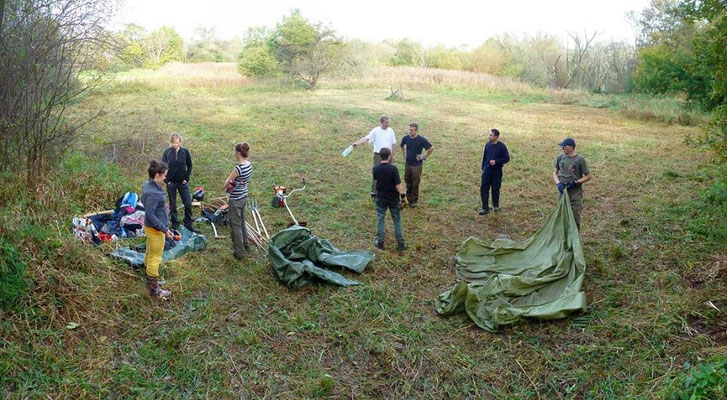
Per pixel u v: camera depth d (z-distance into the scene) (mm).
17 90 6777
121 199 7695
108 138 11984
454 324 5828
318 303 6078
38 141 7137
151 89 22109
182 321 5508
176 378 4730
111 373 4656
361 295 6270
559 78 36594
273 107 19016
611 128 18328
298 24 25625
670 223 8406
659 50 23078
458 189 10727
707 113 19406
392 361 5121
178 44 41000
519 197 10258
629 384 4727
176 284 6137
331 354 5246
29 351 4664
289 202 9453
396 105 21875
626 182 11016
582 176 7391
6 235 5449
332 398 4633
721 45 8094
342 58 27109
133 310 5504
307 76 26812
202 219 8180
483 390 4809
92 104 16797
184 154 7570
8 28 6664
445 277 6941
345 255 7070
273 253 6512
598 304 6074
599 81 34531
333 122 16969
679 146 14711
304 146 13680
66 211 7133
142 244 6941
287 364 5039
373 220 8852
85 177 8234
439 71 32562
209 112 17516
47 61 7035
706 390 4105
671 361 4941
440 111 21266
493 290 6172
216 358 4988
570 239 6770
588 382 4844
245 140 13992
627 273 6793
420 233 8367
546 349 5344
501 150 8992
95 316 5250
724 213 8195
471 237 7613
